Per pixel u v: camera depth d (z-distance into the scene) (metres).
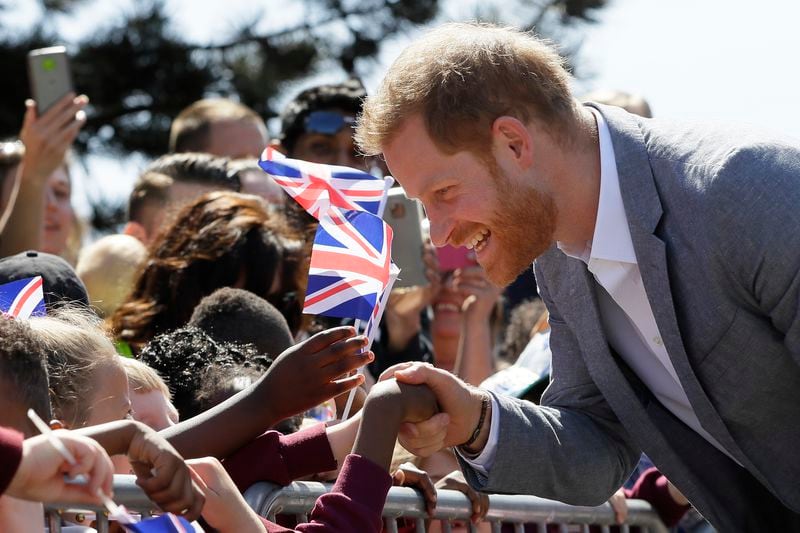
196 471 3.89
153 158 20.55
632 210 4.68
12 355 3.68
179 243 6.50
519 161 4.63
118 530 4.21
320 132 8.08
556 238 4.86
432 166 4.60
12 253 7.55
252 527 3.90
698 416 4.83
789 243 4.44
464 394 4.59
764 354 4.68
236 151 8.97
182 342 5.55
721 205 4.53
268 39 21.02
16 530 3.59
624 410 5.04
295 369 4.49
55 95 7.81
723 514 5.13
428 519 5.14
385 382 4.43
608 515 6.08
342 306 4.63
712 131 4.76
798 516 5.17
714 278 4.61
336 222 4.75
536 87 4.68
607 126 4.85
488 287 8.02
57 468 3.14
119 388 4.57
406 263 7.24
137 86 20.66
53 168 7.68
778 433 4.86
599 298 5.09
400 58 4.75
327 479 5.22
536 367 6.61
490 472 4.73
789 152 4.60
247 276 6.40
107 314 7.18
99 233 19.75
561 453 4.95
